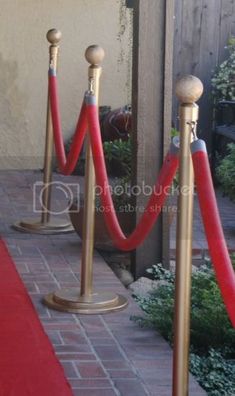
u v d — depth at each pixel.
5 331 4.50
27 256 6.06
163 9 5.69
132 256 5.89
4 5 9.41
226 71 9.39
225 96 9.43
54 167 9.33
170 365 4.20
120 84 9.77
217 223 3.15
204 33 9.51
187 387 3.42
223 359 4.35
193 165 3.27
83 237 5.02
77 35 9.60
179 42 9.48
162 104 5.77
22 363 4.07
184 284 3.38
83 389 3.85
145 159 5.79
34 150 9.71
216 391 4.02
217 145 9.31
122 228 5.94
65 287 5.33
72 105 9.70
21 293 5.17
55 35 6.49
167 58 5.72
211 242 3.13
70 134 9.72
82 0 9.55
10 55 9.51
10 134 9.64
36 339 4.42
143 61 5.69
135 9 5.70
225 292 3.08
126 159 6.67
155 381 3.98
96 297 5.05
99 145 4.76
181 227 3.36
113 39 9.65
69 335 4.55
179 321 3.39
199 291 4.91
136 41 5.70
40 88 9.61
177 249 3.38
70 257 6.09
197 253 6.50
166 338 4.66
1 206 7.73
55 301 5.02
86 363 4.17
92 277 5.39
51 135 6.77
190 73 9.53
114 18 9.63
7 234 6.70
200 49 9.52
